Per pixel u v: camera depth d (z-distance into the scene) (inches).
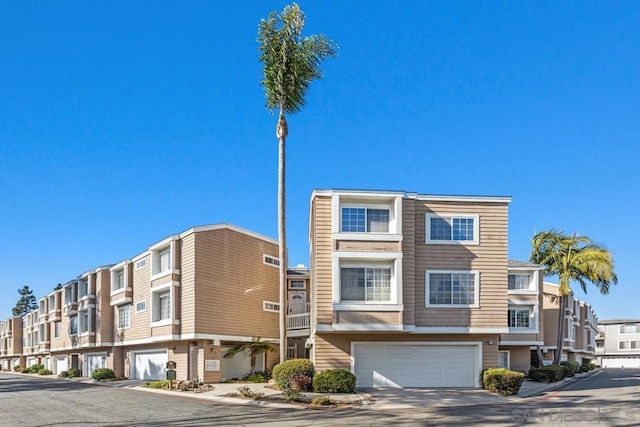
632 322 3759.8
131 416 746.2
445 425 645.3
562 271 1606.8
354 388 1026.1
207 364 1316.4
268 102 1072.8
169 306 1382.9
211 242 1366.9
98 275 1754.4
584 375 1948.8
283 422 678.5
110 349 1710.1
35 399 1005.8
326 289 1067.9
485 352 1115.9
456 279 1110.4
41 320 2420.0
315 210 1093.1
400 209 1093.8
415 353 1113.4
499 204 1136.8
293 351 1568.7
